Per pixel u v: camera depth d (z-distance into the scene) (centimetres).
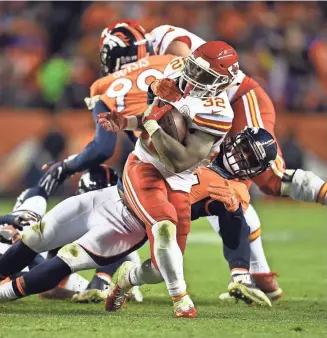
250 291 1578
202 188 1510
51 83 4484
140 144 1380
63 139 4256
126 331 1181
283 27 4909
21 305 1557
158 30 1827
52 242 1430
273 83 4644
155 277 1384
